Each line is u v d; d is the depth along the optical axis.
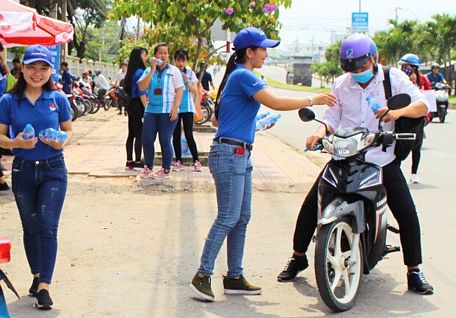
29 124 5.11
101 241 7.03
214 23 13.13
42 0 24.47
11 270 6.08
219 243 5.36
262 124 5.57
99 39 52.44
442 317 5.06
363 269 5.46
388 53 54.34
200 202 8.98
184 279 5.89
